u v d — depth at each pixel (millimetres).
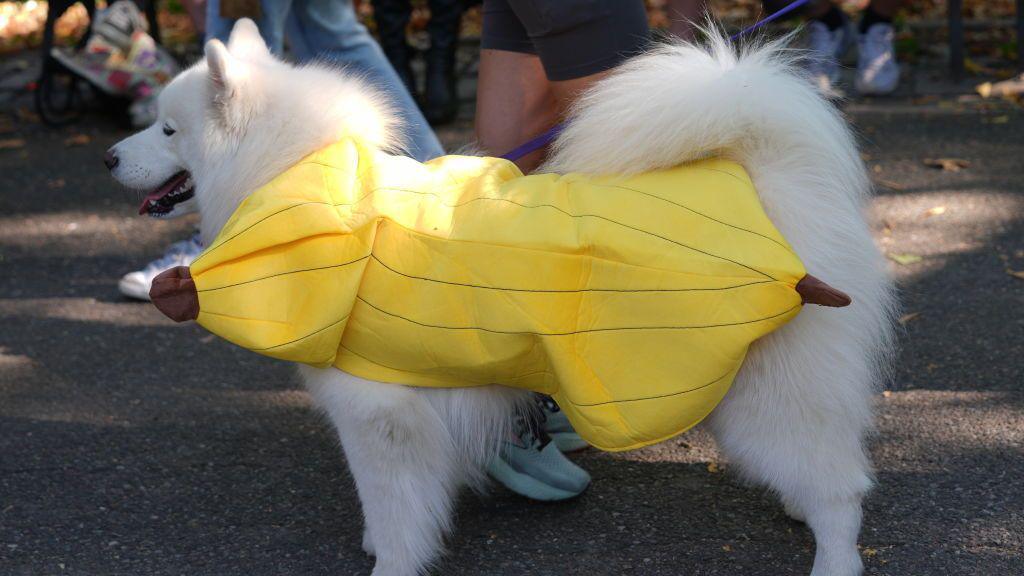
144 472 3156
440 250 2254
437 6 6355
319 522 2887
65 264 4867
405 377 2350
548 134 2875
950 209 4887
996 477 2861
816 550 2436
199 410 3533
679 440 3205
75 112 7148
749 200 2145
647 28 2799
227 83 2436
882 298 2332
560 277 2199
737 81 2184
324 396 2439
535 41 2799
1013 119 6078
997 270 4246
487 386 2467
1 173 6109
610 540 2727
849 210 2234
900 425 3162
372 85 2693
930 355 3607
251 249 2279
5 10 9453
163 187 2740
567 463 2900
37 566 2701
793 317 2098
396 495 2441
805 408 2232
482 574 2613
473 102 6992
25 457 3244
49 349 4016
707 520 2789
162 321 4262
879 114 6328
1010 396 3293
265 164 2459
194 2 5477
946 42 7594
